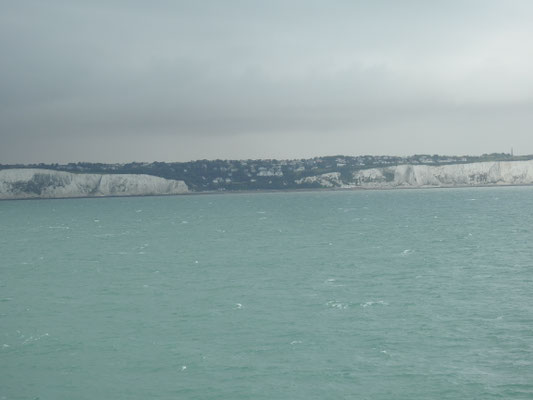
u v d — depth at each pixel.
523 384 24.62
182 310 38.19
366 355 28.47
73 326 34.50
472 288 43.59
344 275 50.50
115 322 35.31
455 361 27.44
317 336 31.64
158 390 24.83
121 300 41.53
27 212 187.62
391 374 26.00
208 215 152.38
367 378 25.64
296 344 30.31
